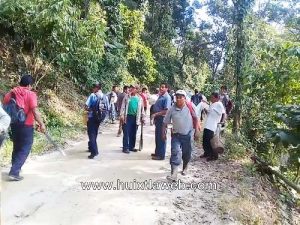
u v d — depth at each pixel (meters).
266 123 13.19
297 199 10.20
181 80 52.06
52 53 14.64
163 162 9.99
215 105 10.38
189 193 7.50
